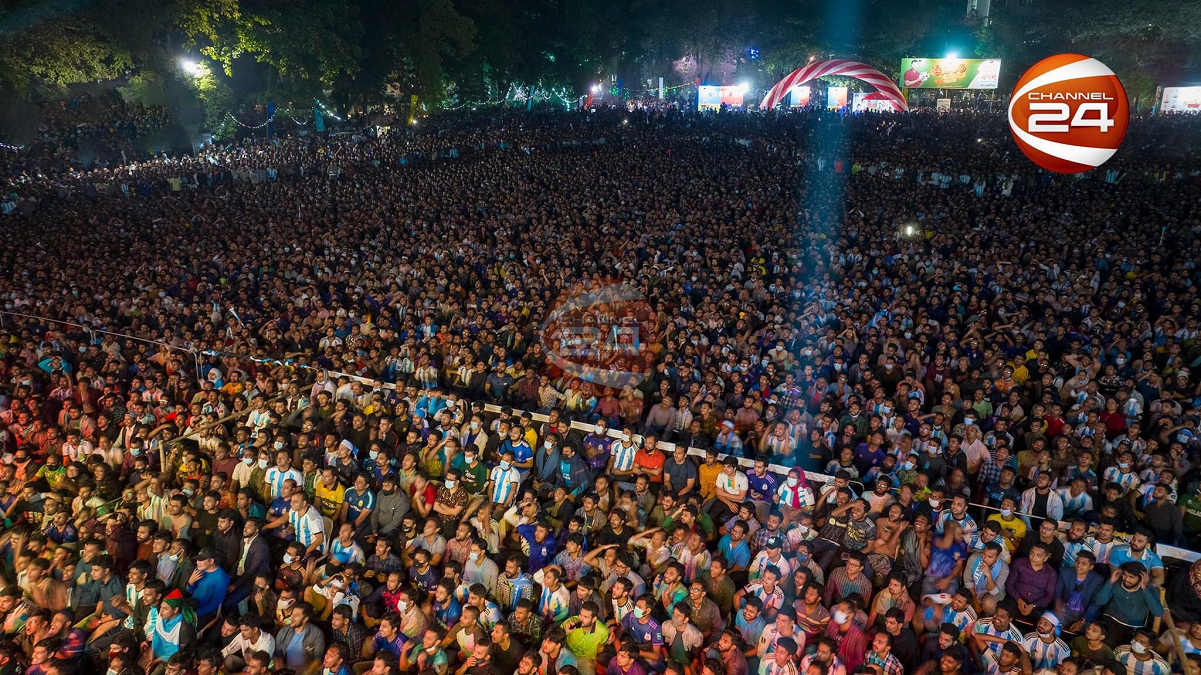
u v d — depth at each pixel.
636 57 76.88
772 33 69.81
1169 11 54.00
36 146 35.38
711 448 10.12
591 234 21.36
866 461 9.54
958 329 14.05
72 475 9.38
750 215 22.58
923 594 7.33
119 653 6.65
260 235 21.91
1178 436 9.63
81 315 14.86
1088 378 11.46
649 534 7.94
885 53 66.62
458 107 59.78
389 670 6.34
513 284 16.97
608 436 10.21
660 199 25.61
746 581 7.76
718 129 44.41
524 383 12.01
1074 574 7.10
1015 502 8.23
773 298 16.09
